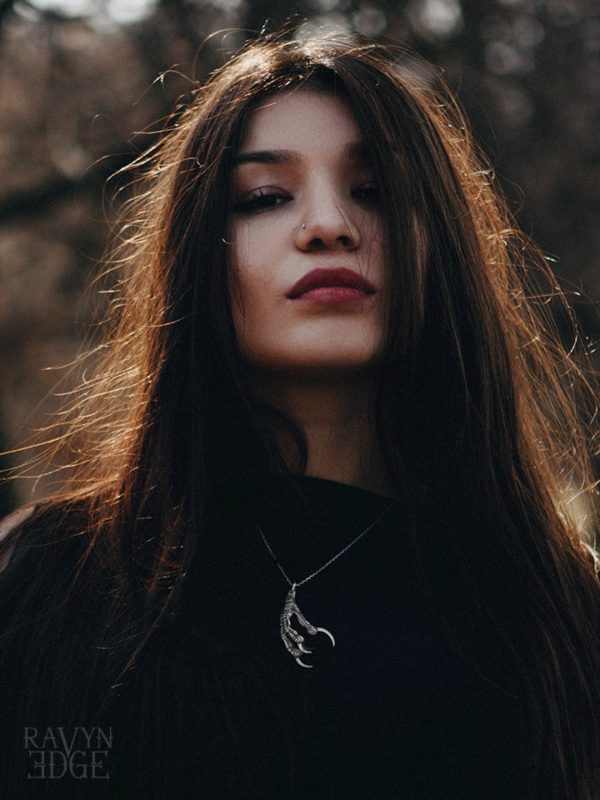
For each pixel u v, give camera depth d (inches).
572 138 283.6
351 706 55.1
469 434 61.7
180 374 60.1
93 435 68.4
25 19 273.0
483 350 62.2
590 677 60.9
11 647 56.7
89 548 58.3
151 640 55.8
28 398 322.0
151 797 53.9
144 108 272.4
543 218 272.4
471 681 57.1
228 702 54.6
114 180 267.0
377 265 57.1
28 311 306.8
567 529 66.7
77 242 294.2
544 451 69.2
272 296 56.4
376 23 254.4
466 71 263.3
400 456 59.8
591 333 257.4
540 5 283.0
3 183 294.5
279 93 58.6
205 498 58.6
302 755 54.2
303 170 57.4
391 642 56.9
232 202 58.0
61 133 288.7
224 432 59.9
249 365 58.4
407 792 54.9
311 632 56.1
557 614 60.8
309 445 59.9
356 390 60.1
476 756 56.4
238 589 57.1
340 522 58.7
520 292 72.4
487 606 59.1
